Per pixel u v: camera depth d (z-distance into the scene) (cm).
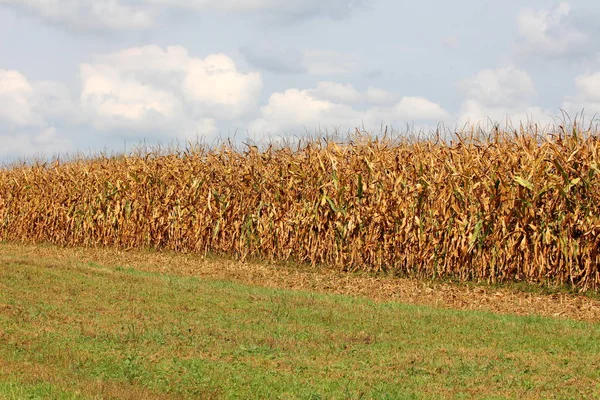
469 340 1119
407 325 1227
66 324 1183
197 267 1980
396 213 1820
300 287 1688
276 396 801
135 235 2422
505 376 889
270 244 2044
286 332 1152
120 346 1031
